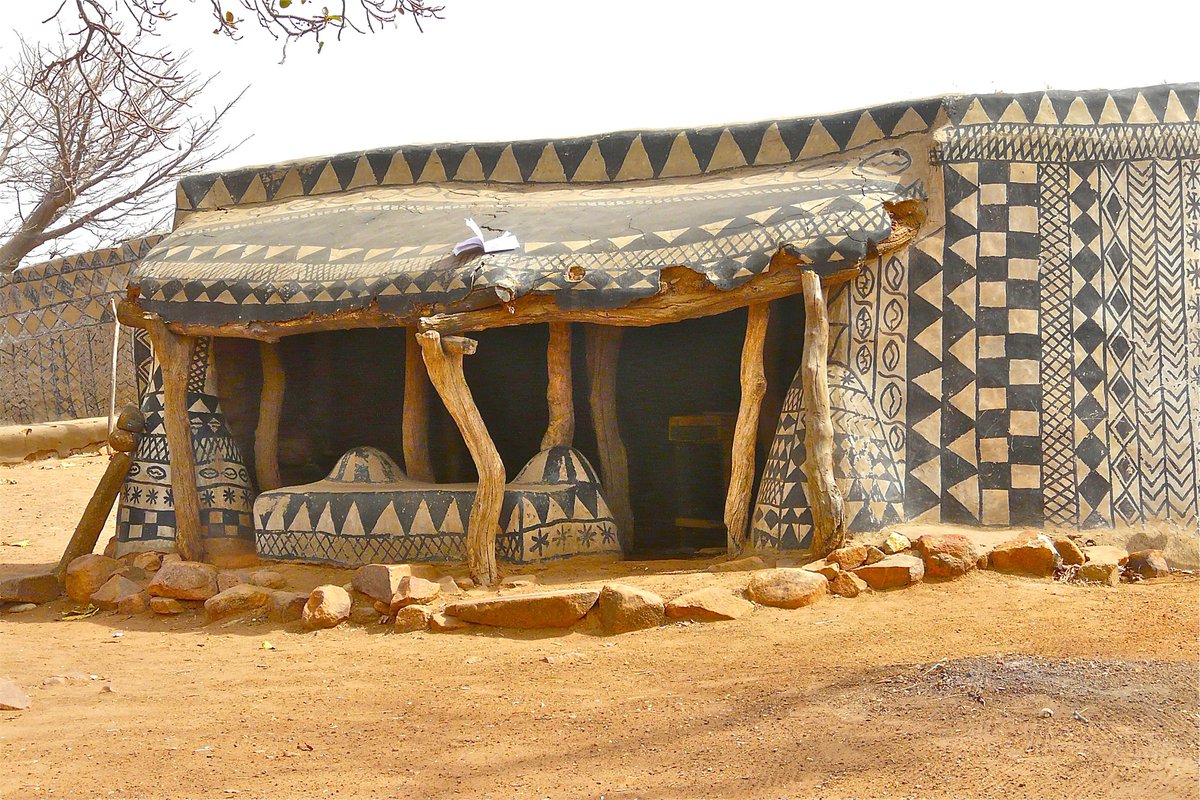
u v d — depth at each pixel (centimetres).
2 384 1848
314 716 575
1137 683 517
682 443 960
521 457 1009
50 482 1473
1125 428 827
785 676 584
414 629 751
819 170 902
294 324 883
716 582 752
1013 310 838
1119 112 855
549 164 1008
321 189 1055
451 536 856
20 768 505
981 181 851
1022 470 827
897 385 841
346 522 872
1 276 1823
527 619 728
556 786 458
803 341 872
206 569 855
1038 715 482
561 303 814
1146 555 771
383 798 457
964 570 754
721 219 834
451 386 805
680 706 551
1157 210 848
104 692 638
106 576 900
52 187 1434
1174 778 418
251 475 1018
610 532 884
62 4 529
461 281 813
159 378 983
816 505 772
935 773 437
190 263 941
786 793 432
